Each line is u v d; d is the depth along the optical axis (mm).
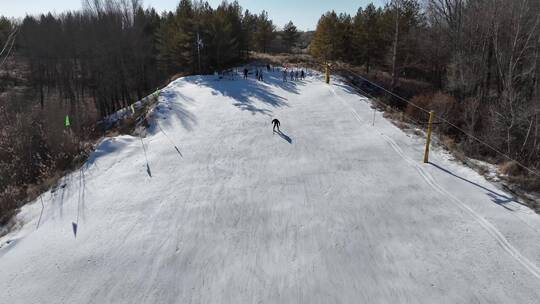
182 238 10711
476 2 33312
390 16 37844
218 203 12609
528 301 8312
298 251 10117
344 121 20922
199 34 39375
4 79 59844
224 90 29094
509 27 28828
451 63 32625
